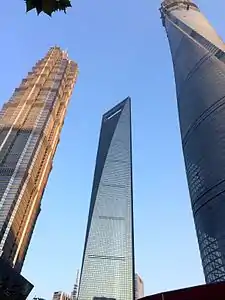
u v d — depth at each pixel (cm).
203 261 11306
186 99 15962
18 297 9356
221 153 11731
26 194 18100
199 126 13738
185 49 18812
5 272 8600
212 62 15450
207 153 12450
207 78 15000
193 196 12769
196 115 14300
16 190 16988
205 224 11344
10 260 15538
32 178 19100
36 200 19750
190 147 13938
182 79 17500
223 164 11412
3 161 18588
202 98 14475
